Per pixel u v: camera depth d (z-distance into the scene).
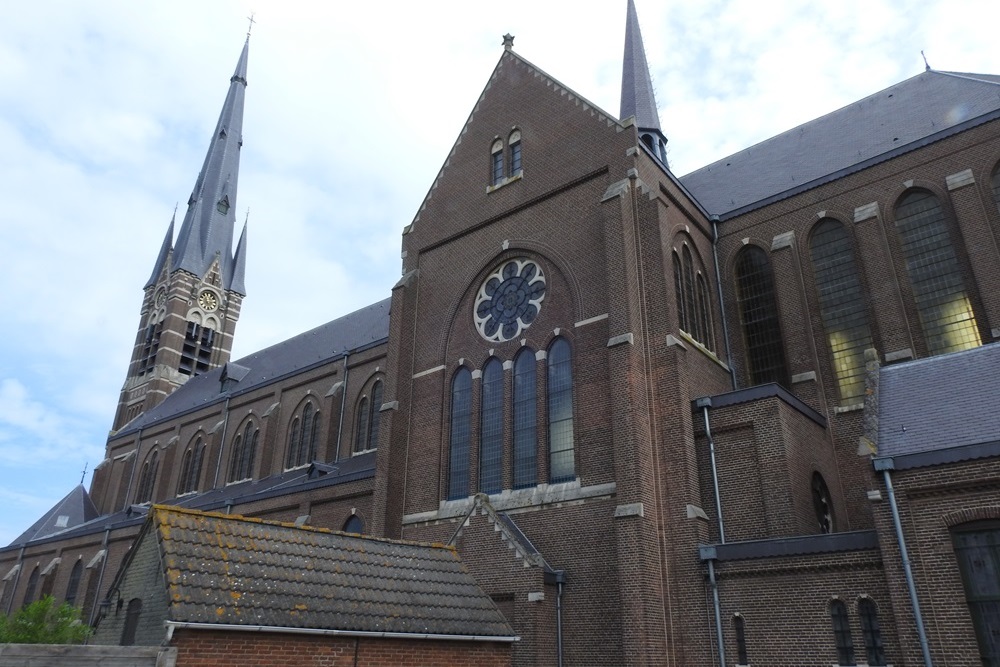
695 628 20.64
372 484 32.19
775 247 30.94
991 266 25.58
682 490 22.38
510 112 32.28
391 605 15.97
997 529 15.59
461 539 23.58
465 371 29.77
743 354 30.67
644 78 46.09
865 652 17.62
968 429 16.84
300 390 49.88
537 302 28.09
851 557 18.33
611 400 23.73
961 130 27.95
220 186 87.00
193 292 80.19
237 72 95.00
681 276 28.62
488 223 31.02
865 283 28.61
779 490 21.72
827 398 28.20
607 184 27.38
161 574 13.45
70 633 19.08
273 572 14.88
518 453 26.62
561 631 22.28
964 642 15.24
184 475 57.47
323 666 14.00
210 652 12.66
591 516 23.20
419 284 33.03
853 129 34.00
